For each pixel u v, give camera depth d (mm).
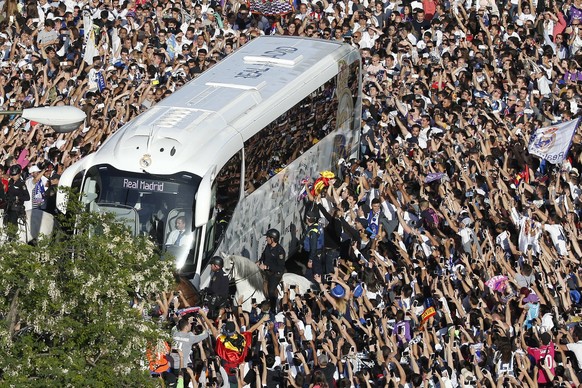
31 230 78500
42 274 51812
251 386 65562
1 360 51062
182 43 108125
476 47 104250
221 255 74500
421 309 70938
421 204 81375
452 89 97875
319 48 90500
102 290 52531
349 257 80062
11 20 110000
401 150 91688
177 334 65062
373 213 82938
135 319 53688
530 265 73938
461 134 90688
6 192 81875
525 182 85750
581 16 109312
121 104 97062
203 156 74188
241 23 111750
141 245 56094
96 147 91188
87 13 106062
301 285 76812
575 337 66500
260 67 85812
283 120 81750
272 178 80875
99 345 52562
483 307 68250
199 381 64938
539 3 110625
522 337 65562
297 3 112438
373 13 109812
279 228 82562
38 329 51906
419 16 107875
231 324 65938
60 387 50875
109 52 106938
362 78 98812
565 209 82062
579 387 61531
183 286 70750
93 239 53844
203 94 80625
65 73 102000
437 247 77438
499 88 98312
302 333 67188
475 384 61844
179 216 72625
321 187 83625
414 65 102188
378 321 68875
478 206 82375
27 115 51188
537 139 86625
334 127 89500
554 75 102188
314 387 61625
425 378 62125
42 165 87000
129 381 52969
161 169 73375
